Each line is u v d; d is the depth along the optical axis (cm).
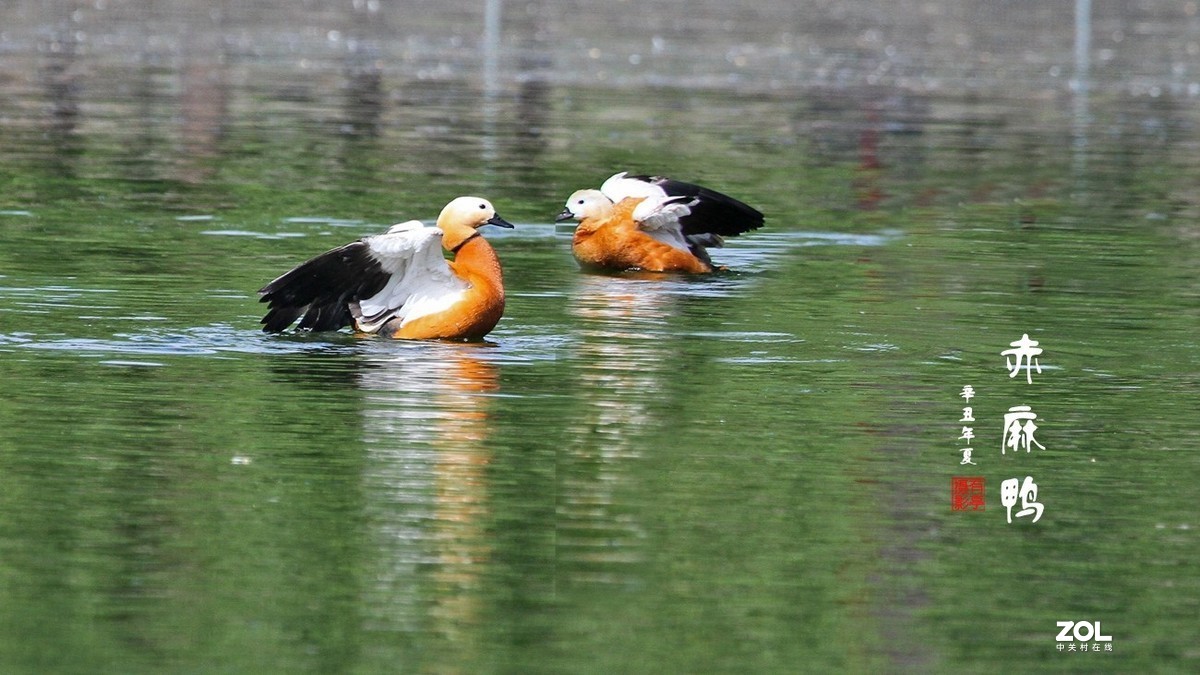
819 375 1538
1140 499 1216
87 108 3406
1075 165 3091
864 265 2136
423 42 4938
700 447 1305
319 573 1035
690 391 1468
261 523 1115
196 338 1600
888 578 1061
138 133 3108
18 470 1205
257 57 4425
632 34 5341
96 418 1331
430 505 1159
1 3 5447
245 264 1983
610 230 2078
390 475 1215
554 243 2266
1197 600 1040
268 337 1612
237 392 1416
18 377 1442
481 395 1432
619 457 1273
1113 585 1063
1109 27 6044
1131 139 3456
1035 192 2788
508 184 2698
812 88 4162
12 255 1980
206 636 952
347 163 2852
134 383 1434
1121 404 1463
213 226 2245
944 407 1439
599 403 1419
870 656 954
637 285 1980
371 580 1030
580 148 3105
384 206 2455
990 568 1080
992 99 4088
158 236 2153
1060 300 1917
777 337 1694
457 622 977
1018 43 5456
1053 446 1336
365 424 1335
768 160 3048
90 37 4741
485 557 1069
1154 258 2214
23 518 1113
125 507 1138
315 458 1248
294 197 2502
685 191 2169
